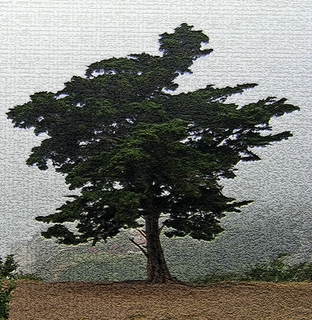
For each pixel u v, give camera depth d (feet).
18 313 34.40
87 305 36.19
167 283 43.96
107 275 60.90
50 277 61.00
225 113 43.01
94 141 46.32
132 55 49.24
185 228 42.96
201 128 45.06
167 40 47.91
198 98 45.44
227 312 34.40
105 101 42.45
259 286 41.52
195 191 39.22
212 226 43.27
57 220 39.63
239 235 64.28
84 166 41.01
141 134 37.81
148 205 42.19
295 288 40.45
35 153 46.91
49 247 63.67
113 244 64.64
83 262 62.54
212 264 62.85
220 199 43.16
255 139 43.60
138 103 42.39
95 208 41.93
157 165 40.86
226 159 43.14
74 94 45.24
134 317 33.37
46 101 42.47
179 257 63.16
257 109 41.37
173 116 45.06
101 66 46.75
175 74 48.16
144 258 62.85
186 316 33.58
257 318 33.30
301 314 34.04
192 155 41.45
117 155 37.76
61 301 37.29
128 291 40.63
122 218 37.76
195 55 48.98
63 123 43.80
